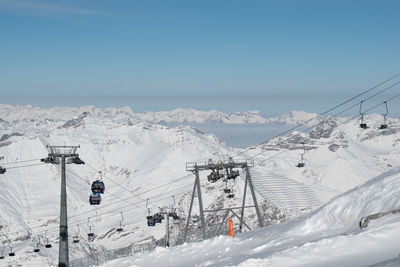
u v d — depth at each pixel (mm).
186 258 34562
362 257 19938
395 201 26234
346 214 28922
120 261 37906
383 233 22016
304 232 30078
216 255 32594
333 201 30906
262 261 21922
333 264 19969
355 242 21703
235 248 33219
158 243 51750
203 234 54906
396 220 23391
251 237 35594
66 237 39125
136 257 38094
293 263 21172
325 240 22578
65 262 38469
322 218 30359
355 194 30000
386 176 29828
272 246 29688
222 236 36531
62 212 39469
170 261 34750
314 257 21281
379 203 27266
